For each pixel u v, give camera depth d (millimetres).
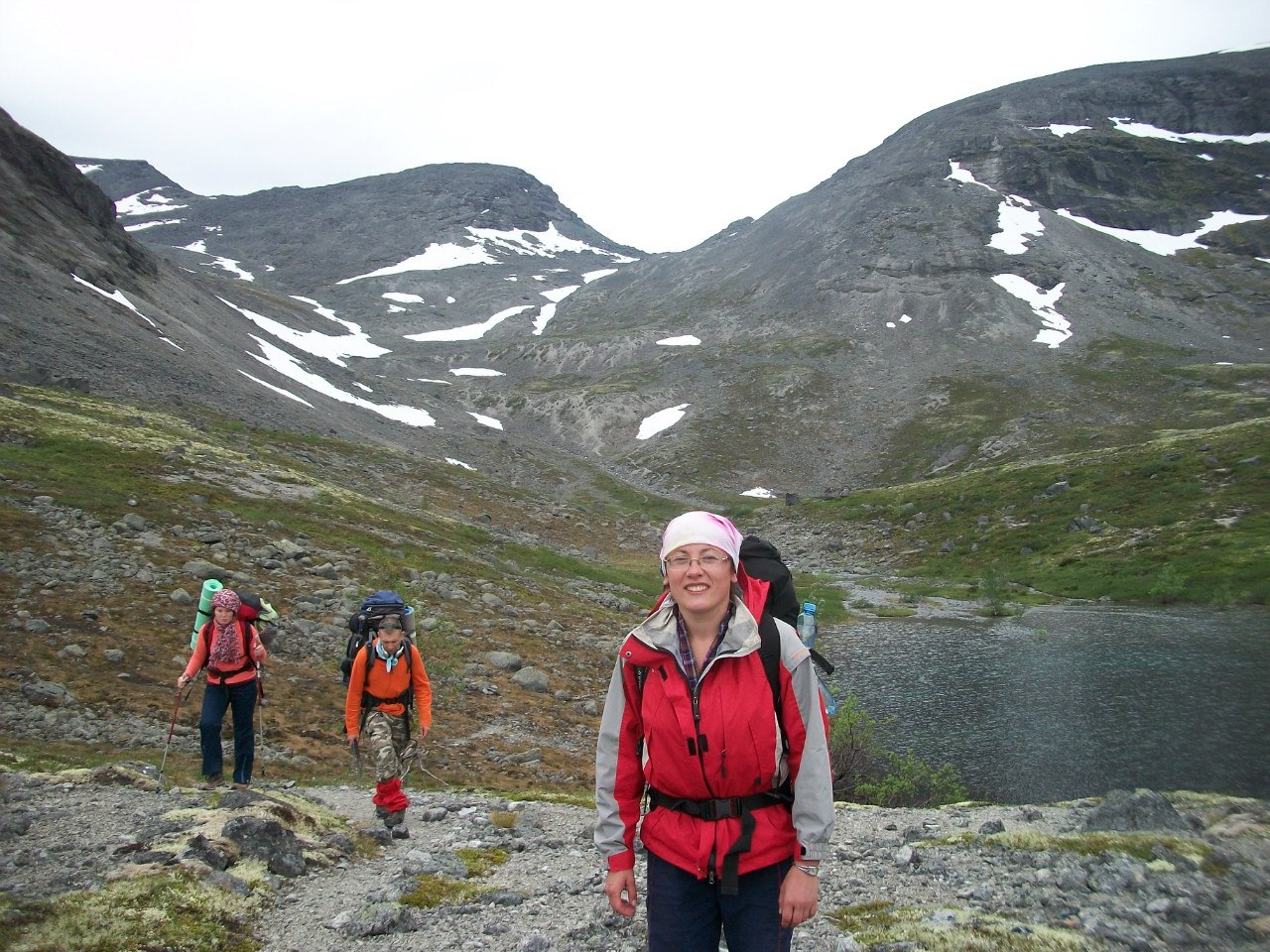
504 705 24594
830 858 9391
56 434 45312
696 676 3816
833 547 89562
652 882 3928
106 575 26250
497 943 6543
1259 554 59562
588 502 110625
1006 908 6910
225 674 12062
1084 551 70625
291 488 51812
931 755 25500
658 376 181375
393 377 185875
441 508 75750
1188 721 27703
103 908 6211
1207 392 132875
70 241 102188
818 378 169000
